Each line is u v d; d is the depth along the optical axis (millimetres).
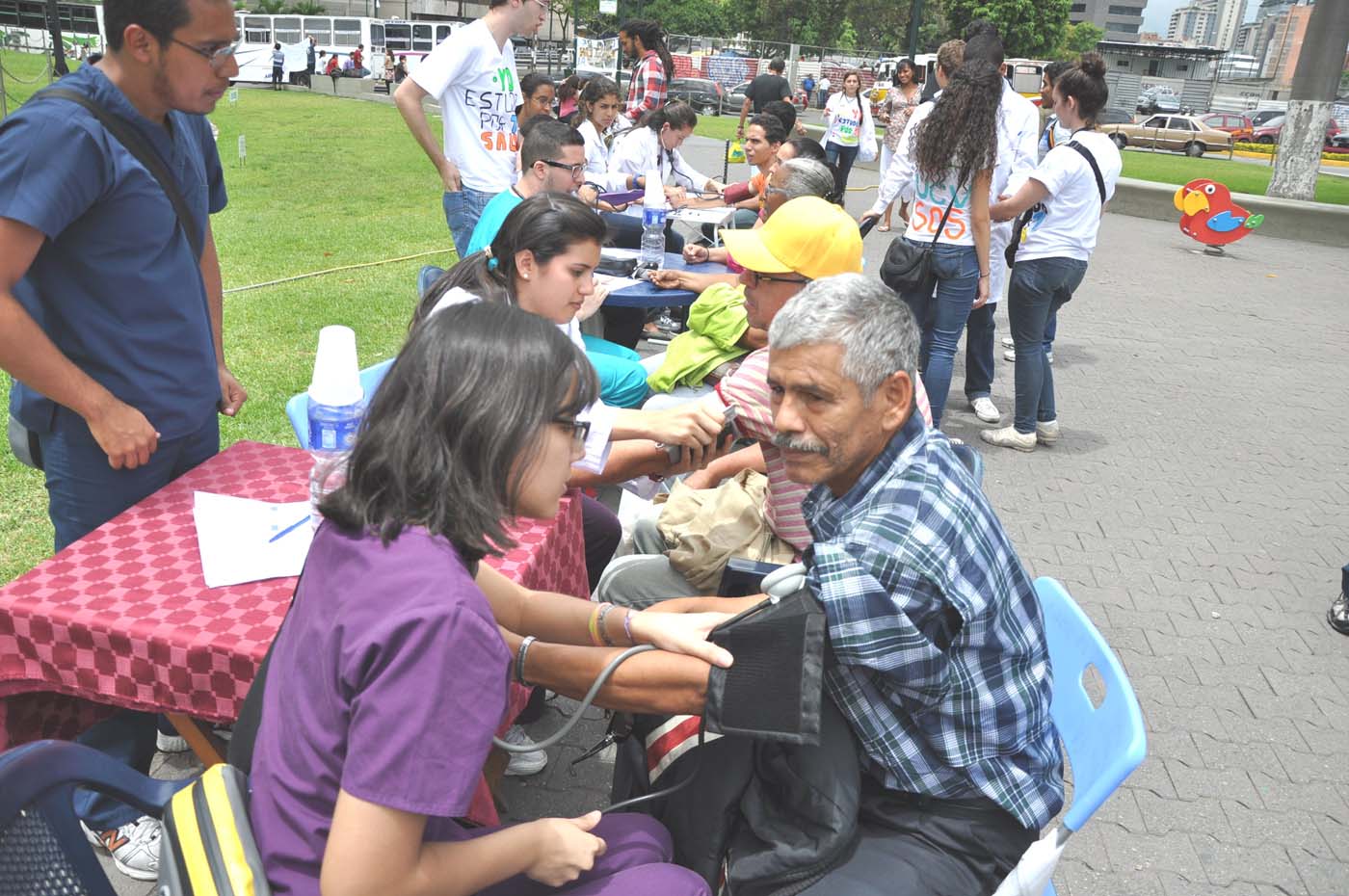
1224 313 9688
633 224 6484
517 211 2834
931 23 73875
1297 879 2789
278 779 1369
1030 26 58750
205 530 2271
